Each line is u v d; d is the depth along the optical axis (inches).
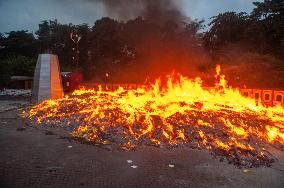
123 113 482.0
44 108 580.1
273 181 267.6
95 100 601.0
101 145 360.2
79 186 243.4
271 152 356.8
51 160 303.7
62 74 1173.1
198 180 263.1
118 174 271.3
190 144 368.2
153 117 459.5
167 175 272.2
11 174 264.2
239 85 1048.2
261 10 1248.2
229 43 1317.7
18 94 1003.3
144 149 349.7
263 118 516.4
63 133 418.9
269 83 1035.3
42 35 2028.8
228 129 428.5
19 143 365.1
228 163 309.7
